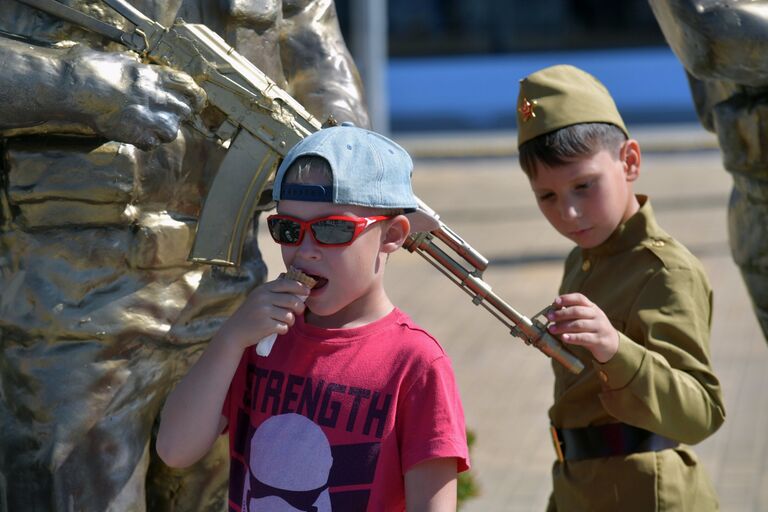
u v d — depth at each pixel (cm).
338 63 654
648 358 541
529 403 1341
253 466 480
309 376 475
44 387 572
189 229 595
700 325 579
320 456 466
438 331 1648
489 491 1088
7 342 577
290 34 644
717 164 3084
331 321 484
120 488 596
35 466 581
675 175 2916
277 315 461
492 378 1436
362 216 458
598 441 606
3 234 572
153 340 592
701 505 601
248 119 562
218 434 498
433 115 4106
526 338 528
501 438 1230
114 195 561
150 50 555
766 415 1266
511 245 2156
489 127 3916
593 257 621
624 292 594
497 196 2705
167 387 614
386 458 461
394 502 464
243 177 569
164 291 594
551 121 602
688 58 633
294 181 457
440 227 523
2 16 550
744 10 608
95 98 523
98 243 572
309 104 642
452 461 462
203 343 615
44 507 586
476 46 4438
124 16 550
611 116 615
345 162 454
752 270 719
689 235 2184
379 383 465
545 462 1164
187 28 555
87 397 578
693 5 612
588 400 607
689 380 557
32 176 556
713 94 729
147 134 531
